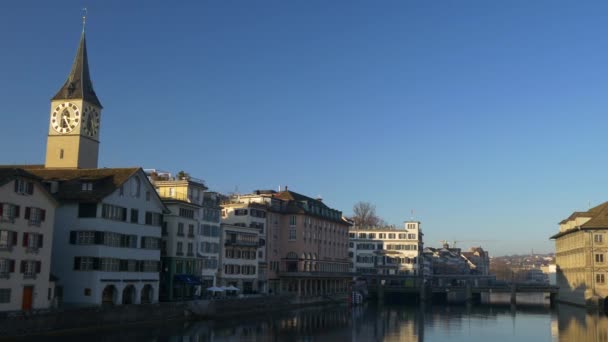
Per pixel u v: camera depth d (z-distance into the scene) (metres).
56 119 101.75
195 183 102.88
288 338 76.75
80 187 79.44
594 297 123.00
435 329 93.50
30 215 67.69
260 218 130.62
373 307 145.50
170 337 70.81
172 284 94.75
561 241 152.88
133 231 83.69
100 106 106.75
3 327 58.16
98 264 76.06
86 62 105.69
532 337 82.75
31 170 87.62
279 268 139.75
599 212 128.00
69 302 76.25
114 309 73.44
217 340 71.38
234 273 116.25
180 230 97.56
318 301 138.00
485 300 192.00
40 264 68.94
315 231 149.50
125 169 84.00
